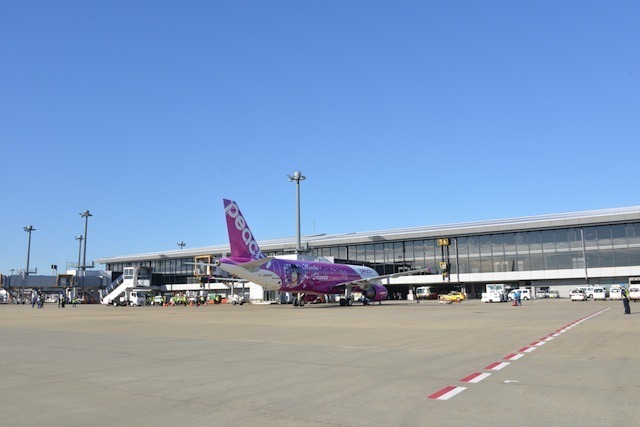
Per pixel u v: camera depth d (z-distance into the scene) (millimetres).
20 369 11797
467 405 7766
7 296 107938
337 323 27500
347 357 13414
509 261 80500
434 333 20375
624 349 14422
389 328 23391
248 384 9688
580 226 76125
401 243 89562
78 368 11898
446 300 70000
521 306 49312
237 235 47875
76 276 107250
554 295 76812
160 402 8195
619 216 72750
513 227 79438
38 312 50469
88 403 8156
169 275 113438
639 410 7348
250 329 23812
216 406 7883
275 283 49688
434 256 86125
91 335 21297
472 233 83312
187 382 9953
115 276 117125
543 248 78312
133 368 11828
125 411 7605
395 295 91062
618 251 73438
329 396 8531
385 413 7328
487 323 25797
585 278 75625
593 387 9047
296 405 7898
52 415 7402
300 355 13930
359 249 93250
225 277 61250
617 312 34969
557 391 8734
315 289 55062
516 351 14219
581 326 22844
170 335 20969
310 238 107562
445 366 11672
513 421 6809
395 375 10539
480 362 12227
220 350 15320
